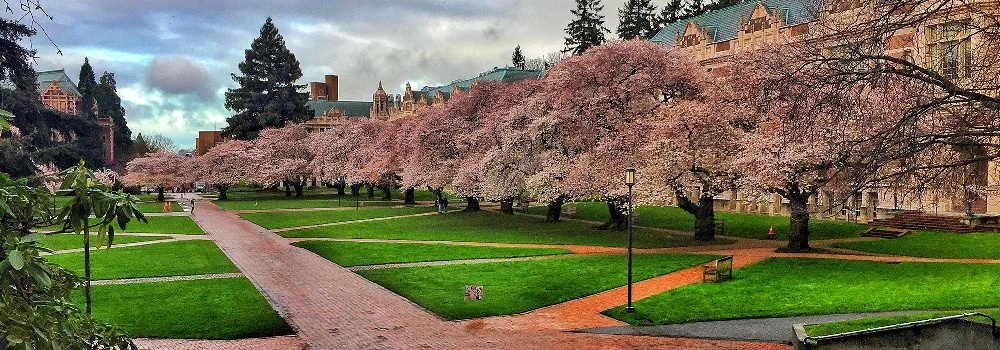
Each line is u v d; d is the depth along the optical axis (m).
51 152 42.25
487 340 17.42
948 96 11.30
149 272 27.75
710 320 18.62
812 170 25.88
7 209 6.01
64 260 30.83
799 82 12.39
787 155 25.62
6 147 36.44
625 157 33.53
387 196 78.75
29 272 5.97
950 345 13.62
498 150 42.53
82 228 6.99
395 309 21.12
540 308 20.88
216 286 24.70
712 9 82.31
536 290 23.22
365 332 18.39
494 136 45.88
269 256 32.97
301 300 22.47
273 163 85.12
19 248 5.95
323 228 46.75
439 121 54.34
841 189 14.45
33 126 48.09
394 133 66.81
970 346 13.38
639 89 35.91
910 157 12.16
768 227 40.16
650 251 31.64
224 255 33.19
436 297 22.53
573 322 19.09
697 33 55.44
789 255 28.95
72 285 7.40
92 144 79.31
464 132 51.12
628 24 92.62
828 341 14.77
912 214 36.66
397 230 44.25
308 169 83.06
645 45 37.38
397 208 64.69
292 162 83.38
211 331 18.22
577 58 38.59
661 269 26.38
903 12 11.91
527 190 43.31
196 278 26.53
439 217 53.44
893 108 12.91
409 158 57.69
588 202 58.75
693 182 32.22
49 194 6.95
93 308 20.81
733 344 16.28
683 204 35.91
